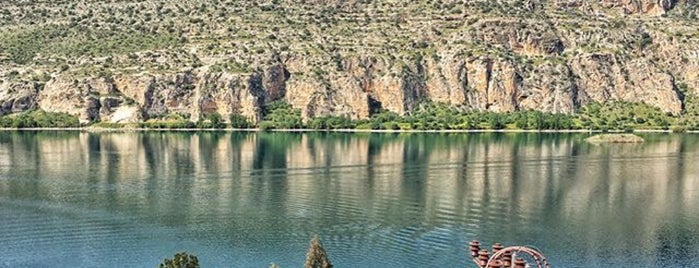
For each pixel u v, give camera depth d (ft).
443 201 520.42
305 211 485.15
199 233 429.38
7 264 371.76
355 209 490.90
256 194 545.85
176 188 570.87
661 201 532.32
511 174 652.48
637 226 454.40
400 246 401.90
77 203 510.17
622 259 386.32
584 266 374.22
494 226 448.65
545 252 396.16
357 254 386.73
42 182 596.70
